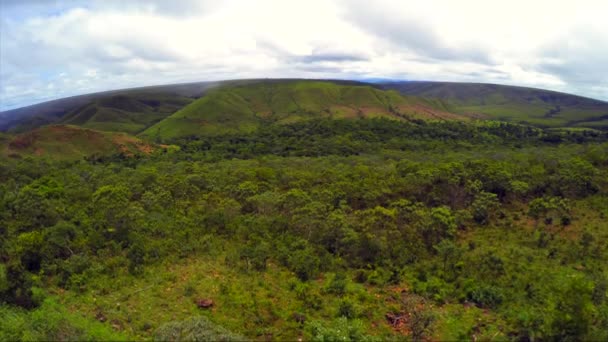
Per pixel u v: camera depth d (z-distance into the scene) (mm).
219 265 23062
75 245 23438
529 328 15945
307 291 19594
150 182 41594
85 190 36844
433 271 22844
